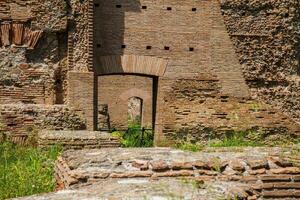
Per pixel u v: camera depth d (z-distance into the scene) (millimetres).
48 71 15367
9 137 13641
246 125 17031
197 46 17078
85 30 15695
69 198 4691
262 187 6238
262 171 6430
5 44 15117
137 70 16656
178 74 16906
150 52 16781
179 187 5285
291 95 17344
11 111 13828
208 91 17016
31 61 15297
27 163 10094
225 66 17156
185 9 17047
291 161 6762
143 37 16734
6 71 15094
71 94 15375
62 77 15547
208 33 17141
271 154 7402
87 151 7926
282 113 17250
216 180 6105
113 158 6801
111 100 31203
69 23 15570
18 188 8008
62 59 15594
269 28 17328
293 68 17484
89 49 15688
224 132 16906
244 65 17234
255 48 17281
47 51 15422
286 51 17391
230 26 17203
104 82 31062
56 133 12570
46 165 9648
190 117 16812
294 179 6402
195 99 16953
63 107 14586
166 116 16719
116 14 16594
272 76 17328
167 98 16797
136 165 6410
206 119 16875
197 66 17047
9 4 15125
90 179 6047
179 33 16969
